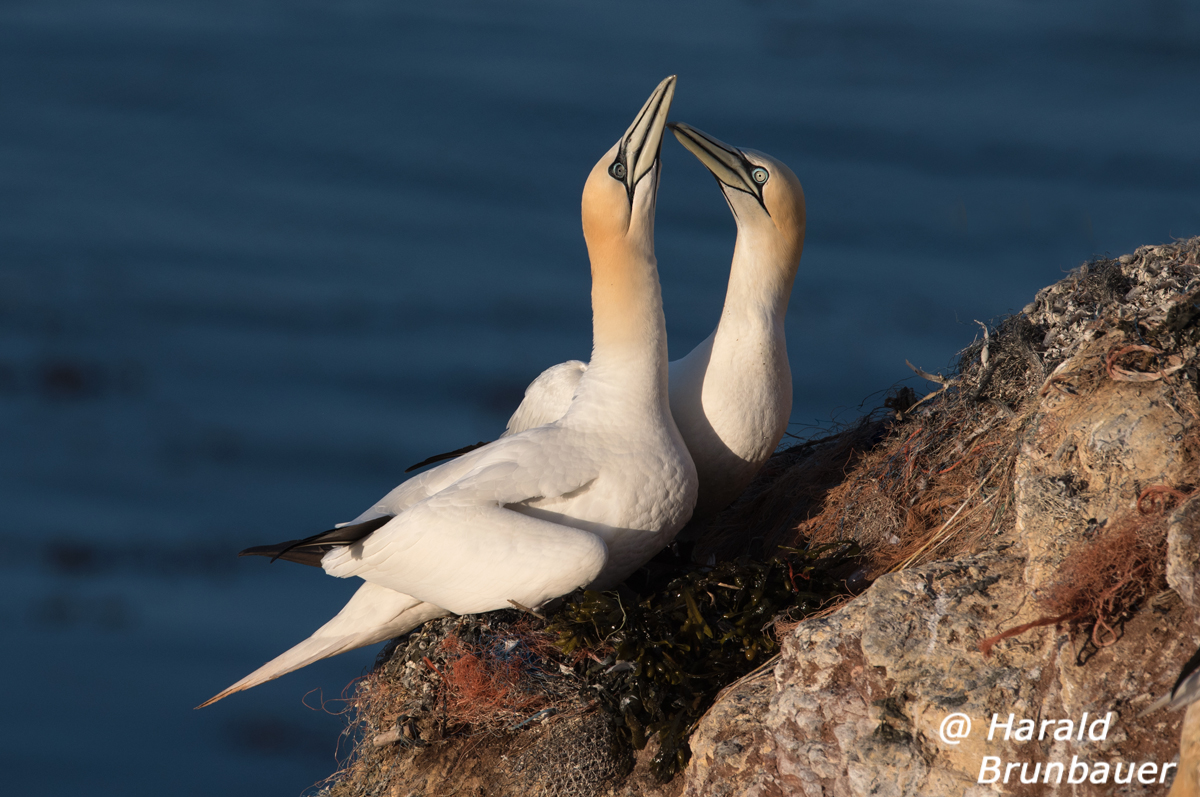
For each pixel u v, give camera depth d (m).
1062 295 13.68
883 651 10.54
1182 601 9.66
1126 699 9.56
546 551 12.04
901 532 13.17
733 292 13.95
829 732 10.68
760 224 13.73
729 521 15.51
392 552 12.50
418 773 12.76
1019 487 11.22
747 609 12.27
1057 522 10.62
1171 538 9.54
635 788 11.91
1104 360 11.55
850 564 13.07
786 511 15.00
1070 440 11.10
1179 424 10.53
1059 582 10.23
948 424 13.73
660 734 11.91
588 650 12.42
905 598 10.89
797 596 12.23
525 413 15.31
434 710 12.89
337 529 12.98
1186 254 12.94
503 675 12.59
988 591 10.77
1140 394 10.95
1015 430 12.63
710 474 14.09
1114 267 13.41
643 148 13.15
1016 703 9.90
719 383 13.80
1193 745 8.21
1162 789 9.27
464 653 12.77
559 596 12.30
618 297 13.23
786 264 13.88
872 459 14.38
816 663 11.05
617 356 13.26
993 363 13.66
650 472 12.81
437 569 12.32
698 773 11.34
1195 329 11.22
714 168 13.75
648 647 12.04
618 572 13.10
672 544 14.24
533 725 12.47
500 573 12.10
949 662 10.35
